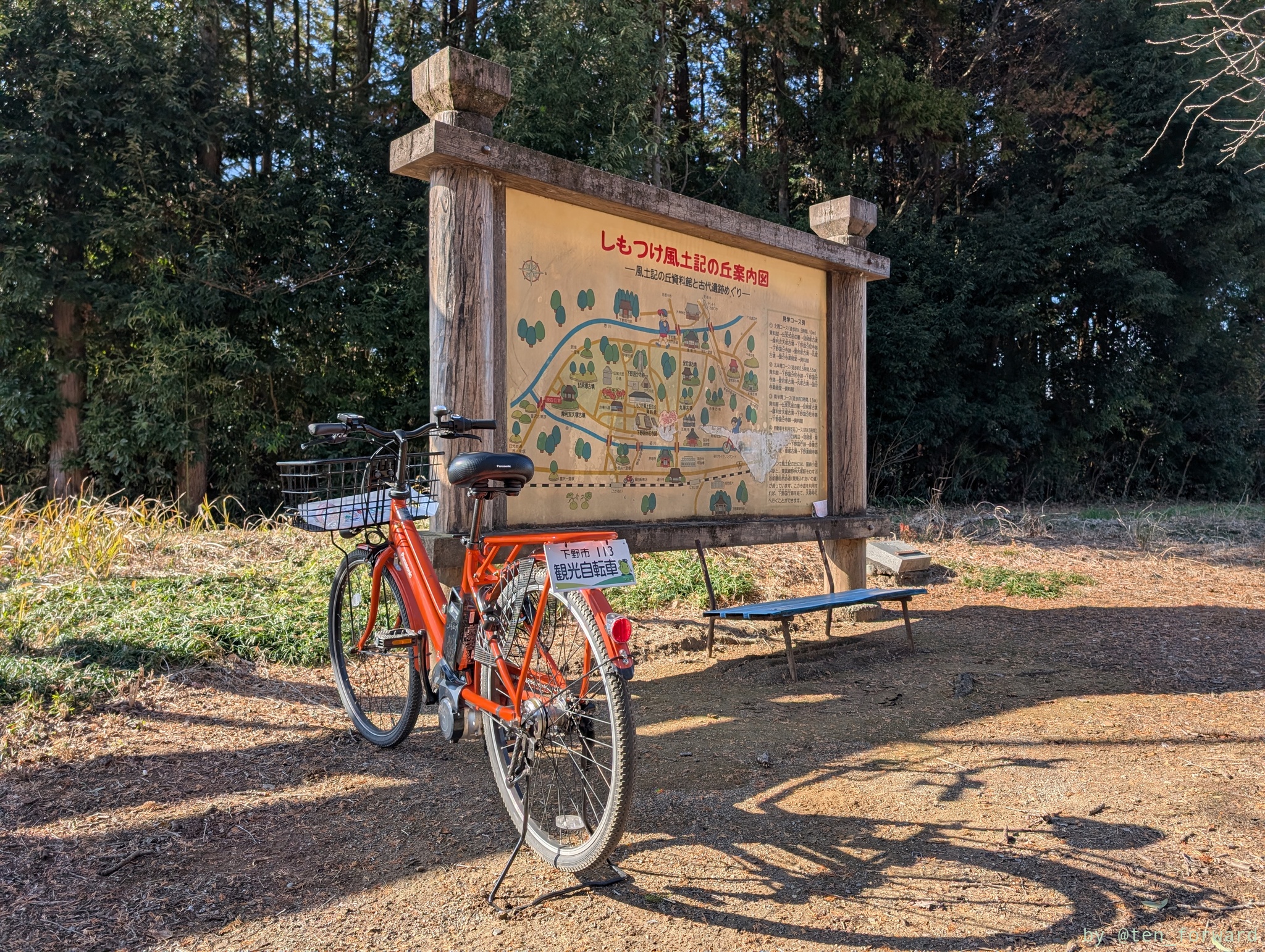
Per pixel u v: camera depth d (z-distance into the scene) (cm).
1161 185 1611
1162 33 1602
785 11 1525
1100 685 466
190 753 344
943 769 338
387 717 389
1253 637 584
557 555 245
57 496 1112
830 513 611
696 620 598
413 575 327
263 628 488
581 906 237
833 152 1628
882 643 566
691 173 1617
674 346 509
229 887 247
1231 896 239
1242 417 1961
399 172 413
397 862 262
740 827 284
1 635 452
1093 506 1642
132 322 1060
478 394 402
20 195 1033
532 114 1230
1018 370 1720
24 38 1038
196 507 1143
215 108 1123
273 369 1146
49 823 282
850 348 616
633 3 1337
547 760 323
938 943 218
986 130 1767
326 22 1605
